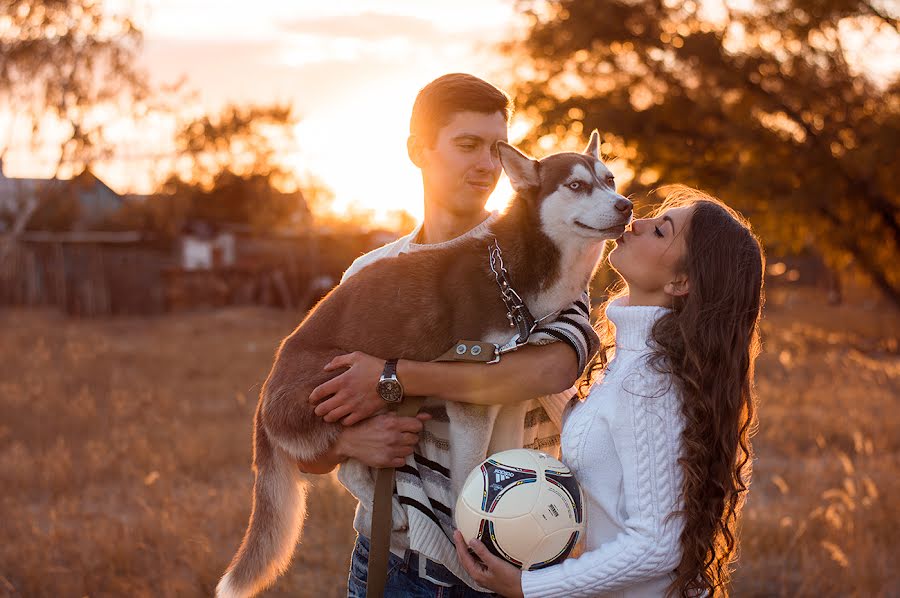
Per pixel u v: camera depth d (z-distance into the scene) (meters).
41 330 20.22
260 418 3.46
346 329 3.34
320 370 3.26
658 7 23.72
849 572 5.47
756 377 13.30
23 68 26.33
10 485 7.54
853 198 22.83
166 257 32.28
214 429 9.46
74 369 13.55
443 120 3.07
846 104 22.27
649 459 2.43
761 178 22.31
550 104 24.91
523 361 2.75
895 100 22.33
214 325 23.67
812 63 22.06
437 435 2.91
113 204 38.59
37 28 25.98
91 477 7.76
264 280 30.62
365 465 2.99
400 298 3.30
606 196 3.42
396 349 3.26
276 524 3.35
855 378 13.09
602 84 25.58
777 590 5.52
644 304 2.76
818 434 9.26
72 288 28.53
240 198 35.91
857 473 7.69
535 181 3.49
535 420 2.98
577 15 24.12
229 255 32.09
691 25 23.77
